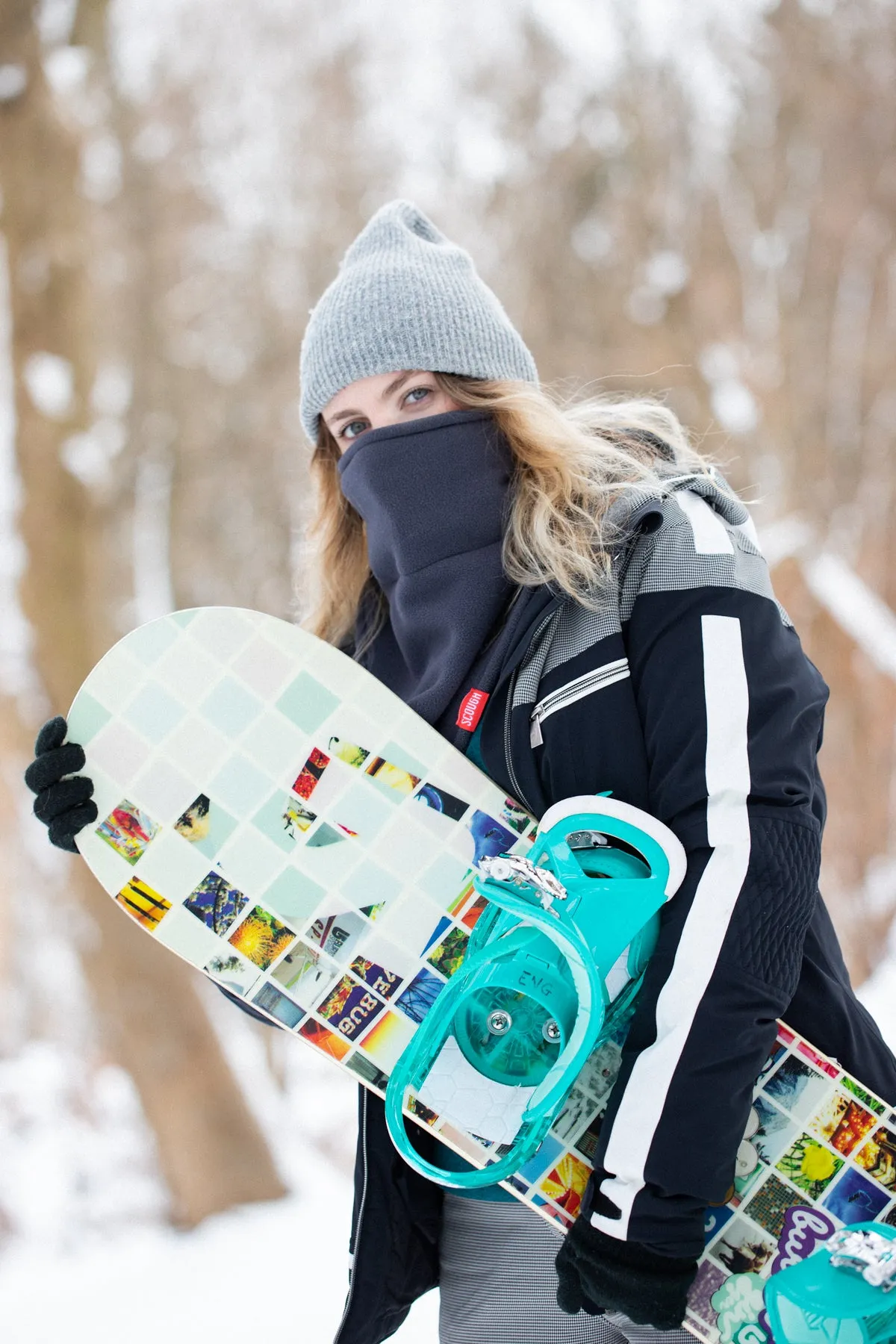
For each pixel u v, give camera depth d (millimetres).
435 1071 1438
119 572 8539
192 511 10016
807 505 11211
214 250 10039
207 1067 6781
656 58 10906
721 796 1279
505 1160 1311
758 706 1319
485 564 1611
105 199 9445
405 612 1672
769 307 11641
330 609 2084
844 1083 1390
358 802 1589
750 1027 1234
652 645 1387
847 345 12234
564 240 10742
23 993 8031
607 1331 1471
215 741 1639
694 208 11062
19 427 7789
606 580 1437
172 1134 6629
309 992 1548
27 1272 4824
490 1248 1536
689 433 1768
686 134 11031
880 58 11227
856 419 12055
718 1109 1220
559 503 1540
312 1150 7305
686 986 1237
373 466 1674
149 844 1618
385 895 1559
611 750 1385
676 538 1423
